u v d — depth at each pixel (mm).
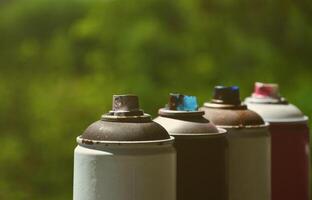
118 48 10422
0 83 12414
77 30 11742
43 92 12047
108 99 10594
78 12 13234
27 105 12117
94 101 10742
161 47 10117
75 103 11430
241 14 9695
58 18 13219
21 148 11672
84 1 13281
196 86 9883
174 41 10078
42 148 11594
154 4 10250
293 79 9359
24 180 11516
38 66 12586
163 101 9898
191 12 10008
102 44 10531
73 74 12094
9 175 11594
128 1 10422
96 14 10617
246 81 9578
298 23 9336
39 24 13258
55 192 11430
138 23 10344
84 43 12070
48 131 11531
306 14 9328
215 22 9859
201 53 9922
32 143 11672
